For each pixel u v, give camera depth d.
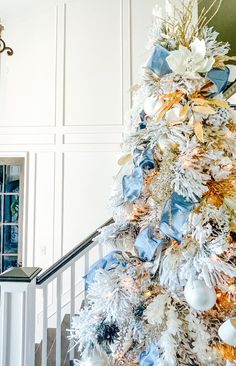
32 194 3.77
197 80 0.84
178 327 0.79
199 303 0.74
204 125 0.86
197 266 0.75
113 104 3.79
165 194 0.84
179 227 0.79
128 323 0.82
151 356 0.83
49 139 3.81
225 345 0.80
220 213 0.78
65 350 2.39
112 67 3.84
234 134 0.87
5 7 3.82
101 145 3.76
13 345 1.61
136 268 0.86
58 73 3.88
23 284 1.65
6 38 3.97
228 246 0.75
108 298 0.82
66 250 3.66
